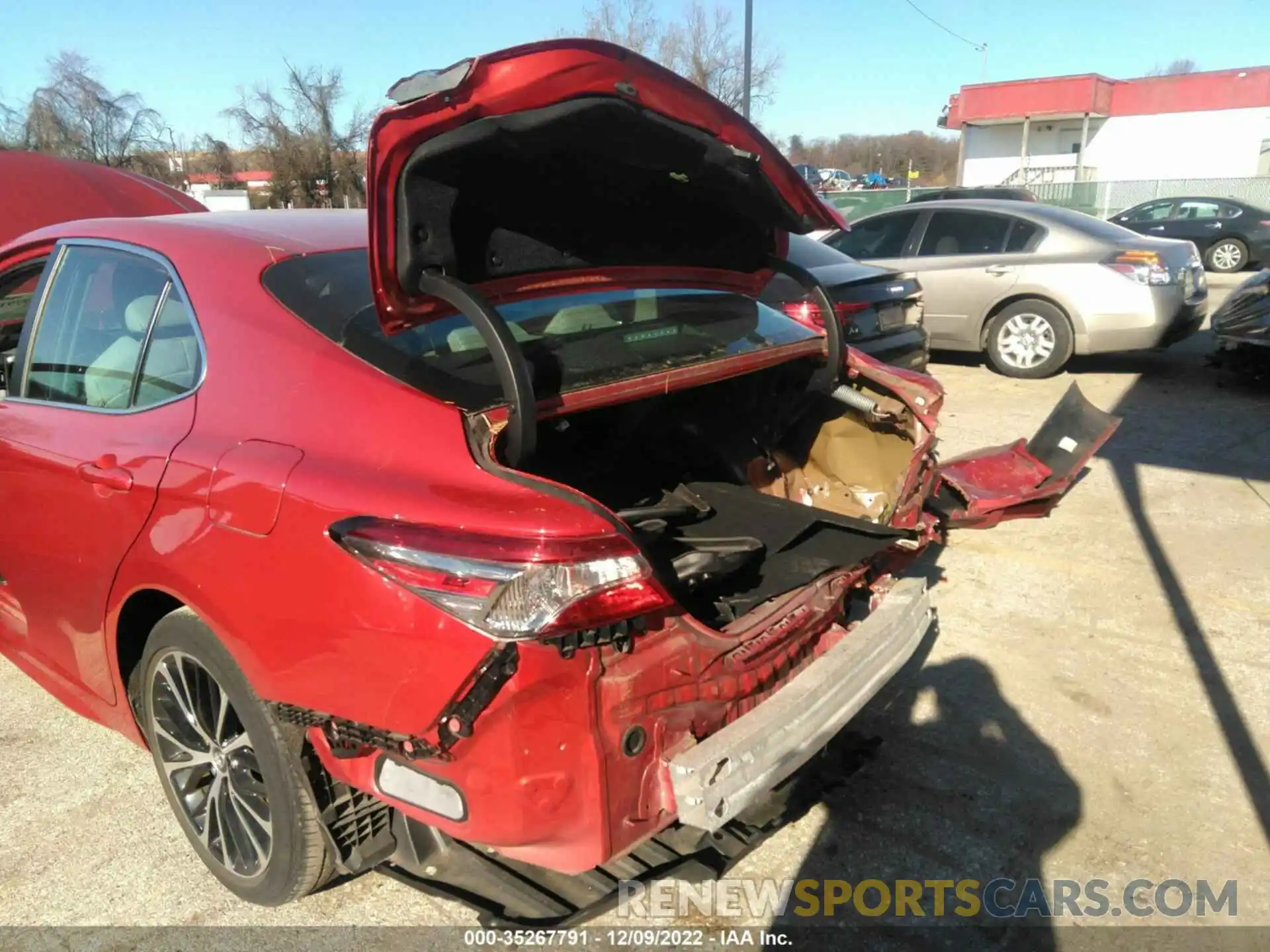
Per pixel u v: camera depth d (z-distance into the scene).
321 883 2.47
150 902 2.63
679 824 2.44
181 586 2.29
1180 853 2.77
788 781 2.76
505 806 1.91
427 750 1.94
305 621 2.03
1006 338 8.64
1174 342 8.37
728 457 3.36
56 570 2.78
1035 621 4.14
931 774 3.14
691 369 2.61
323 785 2.29
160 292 2.65
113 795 3.10
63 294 2.98
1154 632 4.01
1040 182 29.95
